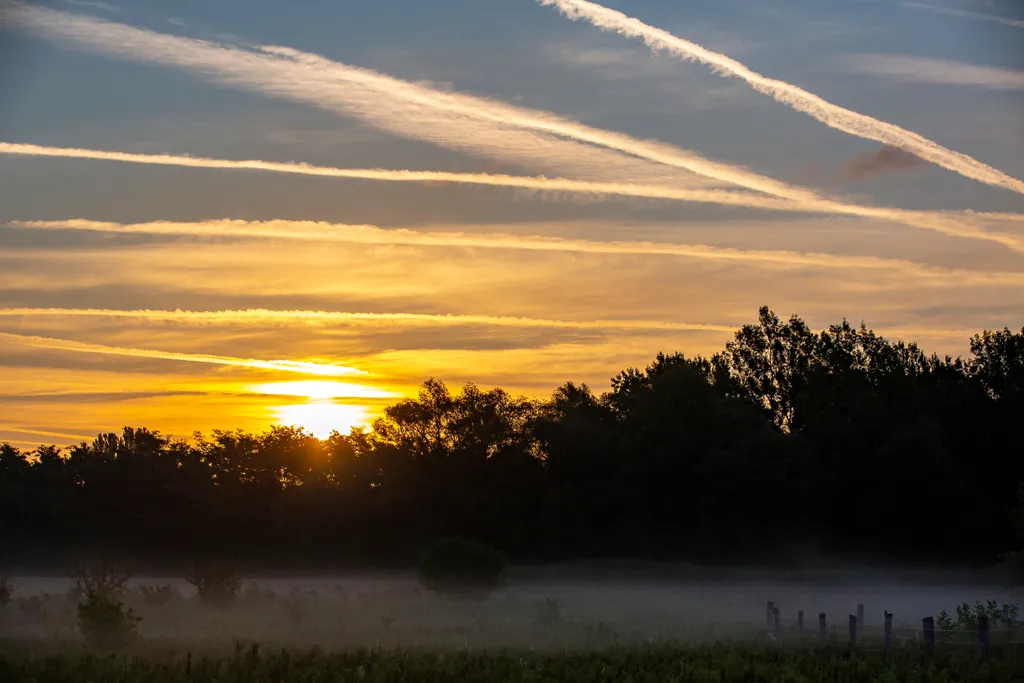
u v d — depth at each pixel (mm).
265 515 90375
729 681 22344
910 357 88938
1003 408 81000
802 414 86625
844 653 26375
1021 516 49688
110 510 90875
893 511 75125
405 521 91438
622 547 82125
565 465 86500
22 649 26047
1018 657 25141
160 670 21781
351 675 21406
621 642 28859
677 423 80875
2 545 89000
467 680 21422
